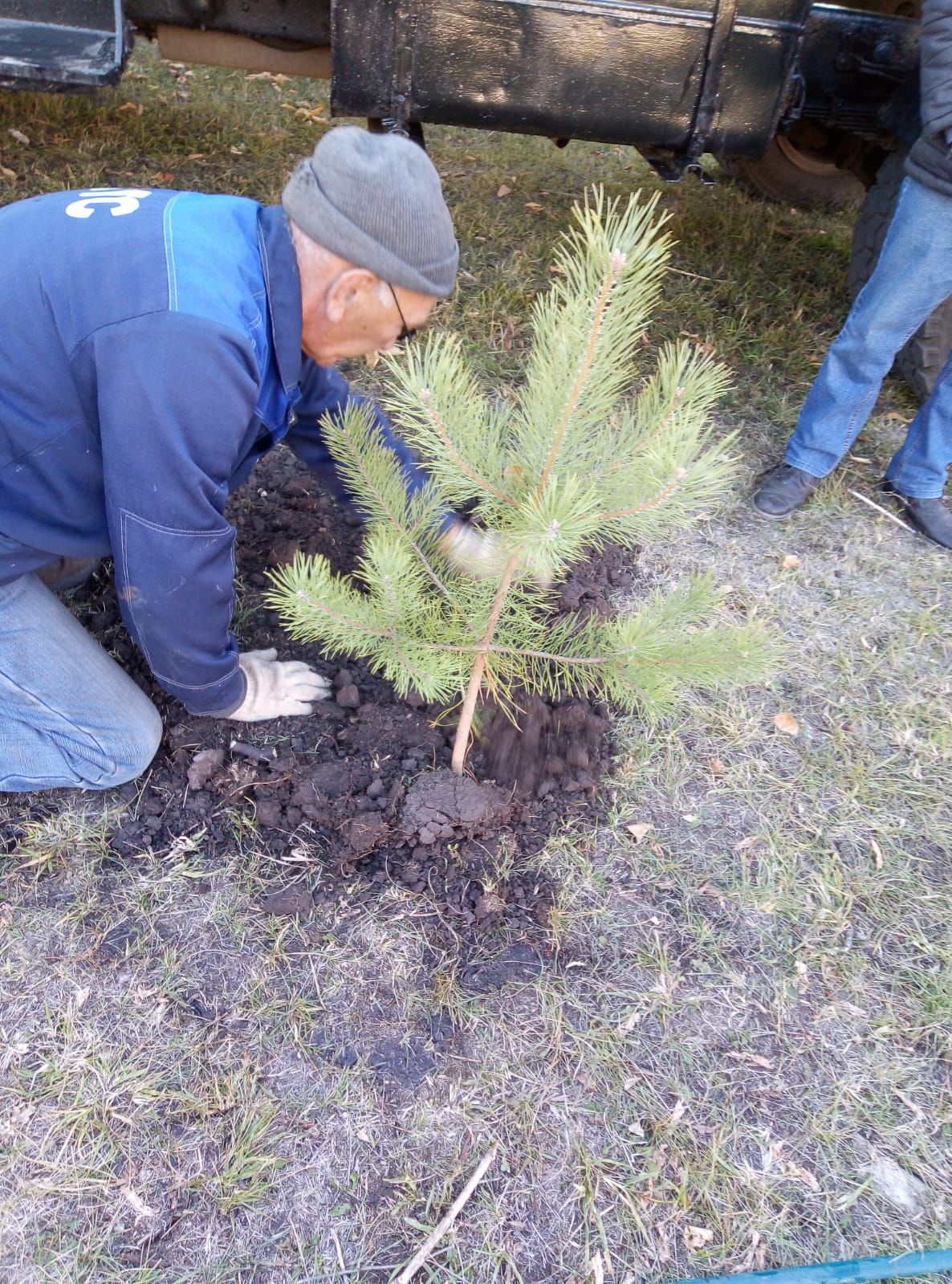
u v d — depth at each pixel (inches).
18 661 71.6
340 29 102.4
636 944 77.7
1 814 80.4
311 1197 62.4
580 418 58.3
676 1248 62.2
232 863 78.7
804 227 185.0
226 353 55.4
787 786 91.0
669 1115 68.3
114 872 77.5
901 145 127.4
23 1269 58.3
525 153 196.2
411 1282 59.4
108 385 55.2
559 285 53.1
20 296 56.6
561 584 104.3
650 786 89.5
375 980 73.2
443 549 82.2
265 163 175.2
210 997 71.2
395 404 61.4
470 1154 65.2
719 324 150.5
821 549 117.9
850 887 83.5
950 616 110.7
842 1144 67.9
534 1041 71.1
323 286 57.7
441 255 55.9
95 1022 69.1
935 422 114.4
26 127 173.3
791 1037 73.3
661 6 102.2
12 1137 63.3
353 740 86.8
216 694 75.3
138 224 56.8
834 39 118.0
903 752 95.4
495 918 77.7
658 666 69.4
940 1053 73.4
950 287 101.5
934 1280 61.7
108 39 116.9
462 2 101.1
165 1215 61.1
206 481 58.9
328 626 69.1
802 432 118.0
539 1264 60.8
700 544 116.2
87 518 67.3
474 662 76.0
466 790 80.9
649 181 192.5
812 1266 61.1
